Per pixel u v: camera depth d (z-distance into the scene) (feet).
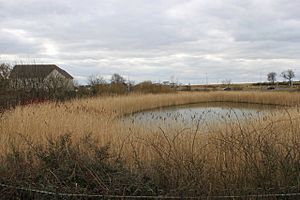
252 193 14.87
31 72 73.41
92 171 15.60
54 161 16.30
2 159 17.80
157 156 18.52
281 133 20.88
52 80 76.23
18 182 15.24
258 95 100.68
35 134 25.09
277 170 15.69
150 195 14.69
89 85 104.53
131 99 77.71
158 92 122.52
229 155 17.57
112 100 70.95
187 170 15.74
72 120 31.17
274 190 14.94
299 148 17.60
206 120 31.30
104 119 37.14
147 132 25.61
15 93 60.18
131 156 19.38
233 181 15.79
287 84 256.73
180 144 20.20
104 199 14.30
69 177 15.33
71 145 19.52
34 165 16.84
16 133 23.68
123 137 24.09
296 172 15.67
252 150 16.97
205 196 14.46
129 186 14.70
